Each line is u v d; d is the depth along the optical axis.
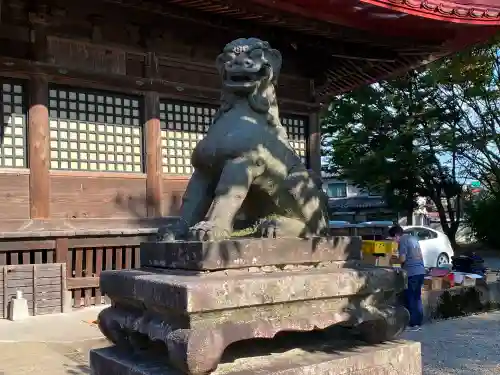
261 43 3.52
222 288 2.69
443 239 17.66
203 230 2.98
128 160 9.38
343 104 24.41
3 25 8.32
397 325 3.43
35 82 8.41
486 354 6.50
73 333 6.84
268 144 3.41
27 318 7.64
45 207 8.42
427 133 23.55
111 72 9.22
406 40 10.14
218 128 3.44
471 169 24.97
